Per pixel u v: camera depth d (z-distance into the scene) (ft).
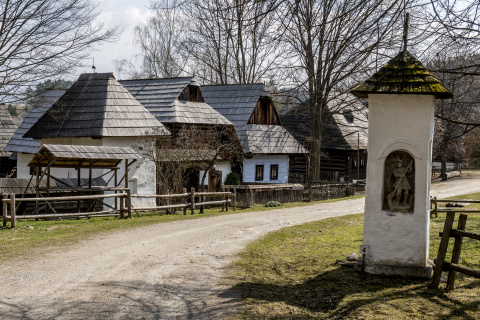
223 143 92.73
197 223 54.49
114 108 75.10
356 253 34.76
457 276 28.22
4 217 47.32
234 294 26.43
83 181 67.97
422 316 21.98
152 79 103.81
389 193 28.12
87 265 32.76
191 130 80.23
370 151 28.12
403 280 27.32
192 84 99.30
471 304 23.16
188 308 24.17
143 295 26.23
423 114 27.32
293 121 139.23
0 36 65.26
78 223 53.16
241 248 39.45
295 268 32.01
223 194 69.72
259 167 104.99
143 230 48.60
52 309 23.61
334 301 24.70
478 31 24.34
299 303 25.21
